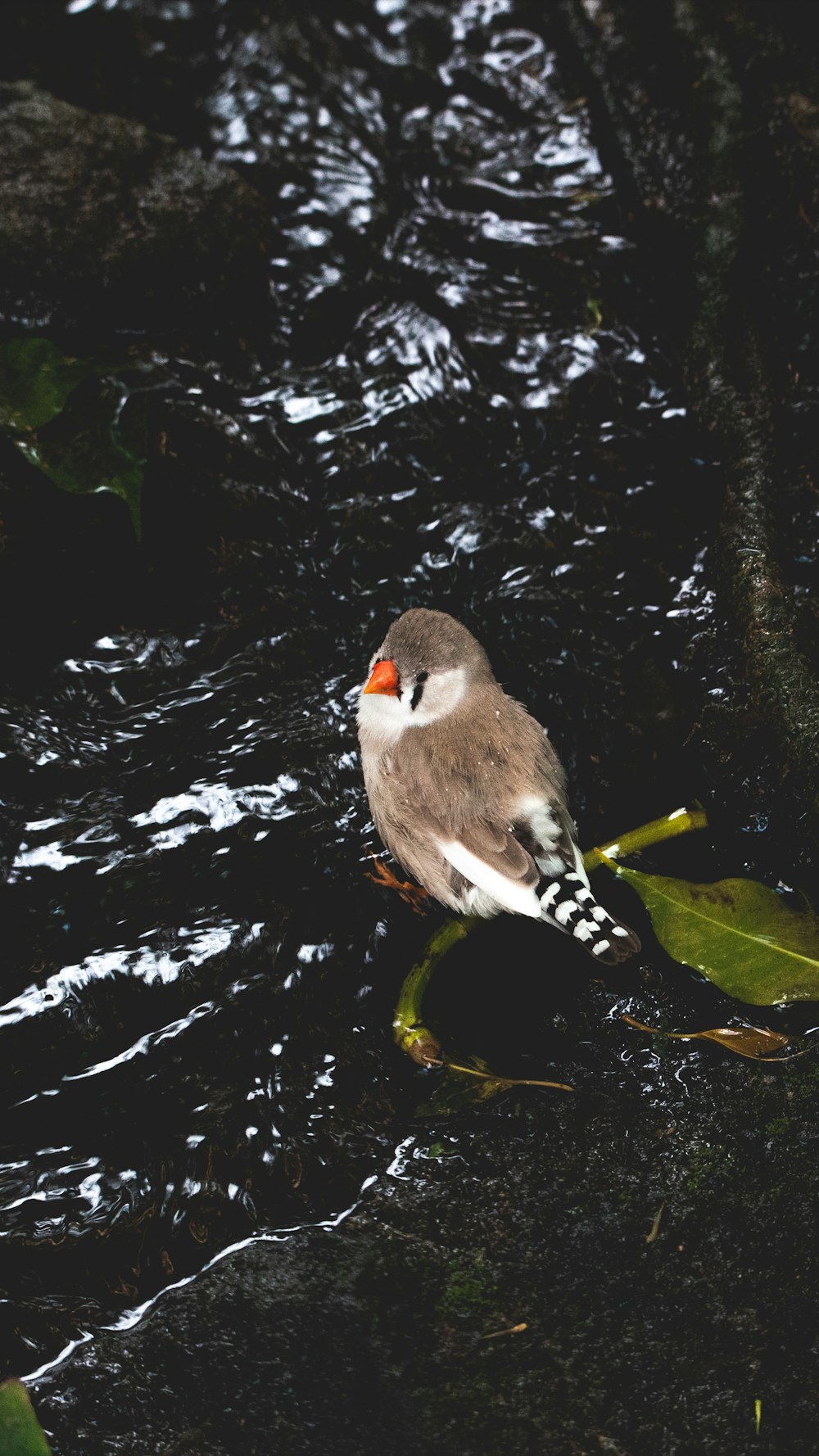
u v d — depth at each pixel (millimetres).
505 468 8492
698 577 7816
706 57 9977
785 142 9461
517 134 10672
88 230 8727
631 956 6129
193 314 8922
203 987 6004
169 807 6539
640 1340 4703
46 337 8555
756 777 6898
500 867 6156
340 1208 5277
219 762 6773
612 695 7359
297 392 8727
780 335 8969
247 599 7570
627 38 10516
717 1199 5188
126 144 9164
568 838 6273
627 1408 4492
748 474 7984
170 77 10852
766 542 7582
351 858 6676
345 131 10586
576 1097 5660
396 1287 4945
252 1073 5789
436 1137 5527
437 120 10750
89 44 10961
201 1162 5457
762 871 6629
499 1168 5379
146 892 6250
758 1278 4883
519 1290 4898
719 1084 5664
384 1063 5879
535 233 9969
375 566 7906
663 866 6695
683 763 7086
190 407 8352
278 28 11086
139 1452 4453
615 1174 5320
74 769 6652
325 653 7434
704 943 6137
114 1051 5801
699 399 8602
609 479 8438
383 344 9023
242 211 9156
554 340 9219
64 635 7223
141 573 7539
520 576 7891
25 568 7262
